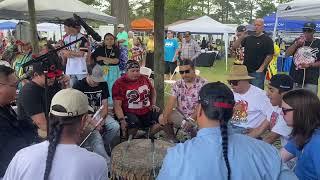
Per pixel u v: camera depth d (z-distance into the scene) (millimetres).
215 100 1800
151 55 14898
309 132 2586
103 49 7723
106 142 5285
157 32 6098
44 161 1941
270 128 4215
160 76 6254
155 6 5996
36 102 3953
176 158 1800
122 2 17203
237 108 4605
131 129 5605
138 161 3672
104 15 10891
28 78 4398
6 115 3244
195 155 1769
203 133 1832
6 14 8641
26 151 2004
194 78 5621
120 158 3766
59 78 4035
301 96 2637
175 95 5652
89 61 7059
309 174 2539
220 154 1754
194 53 14672
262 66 7441
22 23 11734
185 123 5344
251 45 7449
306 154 2547
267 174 1763
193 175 1729
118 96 5742
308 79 7082
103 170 2023
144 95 5836
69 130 2016
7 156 3102
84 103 2062
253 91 4617
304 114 2598
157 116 5883
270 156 1807
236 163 1741
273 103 3918
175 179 1756
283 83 3787
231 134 1841
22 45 9211
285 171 1800
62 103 1997
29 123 3473
